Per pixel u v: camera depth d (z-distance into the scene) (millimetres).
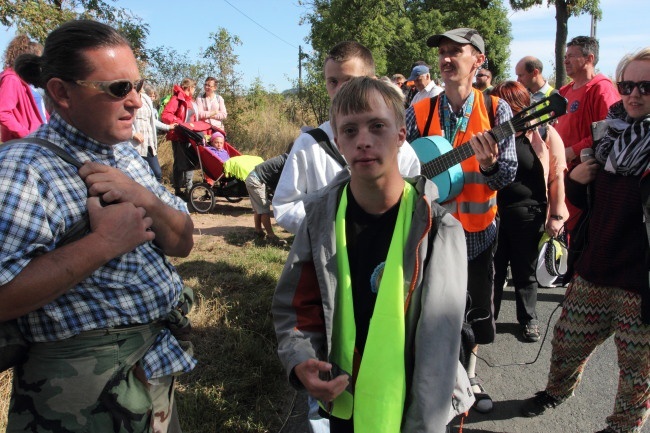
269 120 13648
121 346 1561
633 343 2490
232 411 2930
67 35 1448
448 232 1646
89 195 1502
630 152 2400
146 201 1599
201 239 6223
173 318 1739
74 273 1387
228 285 4539
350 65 2459
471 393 1820
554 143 3824
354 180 1696
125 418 1541
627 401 2549
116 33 1531
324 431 2430
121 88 1493
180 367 1716
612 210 2537
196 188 7910
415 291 1635
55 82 1469
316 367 1598
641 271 2436
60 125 1543
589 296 2699
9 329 1435
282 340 1735
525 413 3145
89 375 1502
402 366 1606
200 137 7754
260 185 5973
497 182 2793
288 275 1772
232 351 3486
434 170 2846
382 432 1571
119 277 1554
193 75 13188
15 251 1354
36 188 1390
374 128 1613
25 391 1511
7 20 8203
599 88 4633
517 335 4266
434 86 7219
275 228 6945
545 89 6434
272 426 2871
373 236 1727
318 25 13555
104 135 1552
